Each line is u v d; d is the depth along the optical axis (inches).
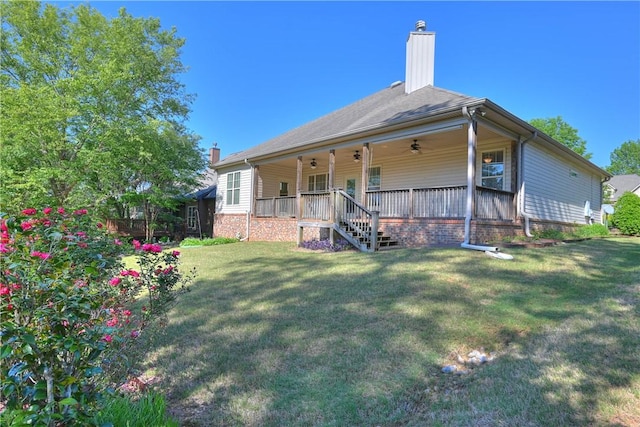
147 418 88.8
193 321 171.0
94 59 545.3
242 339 148.6
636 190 1419.8
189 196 869.8
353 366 122.2
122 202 668.1
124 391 101.7
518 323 156.3
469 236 331.0
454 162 472.7
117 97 558.3
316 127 617.6
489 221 349.1
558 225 500.7
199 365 126.8
